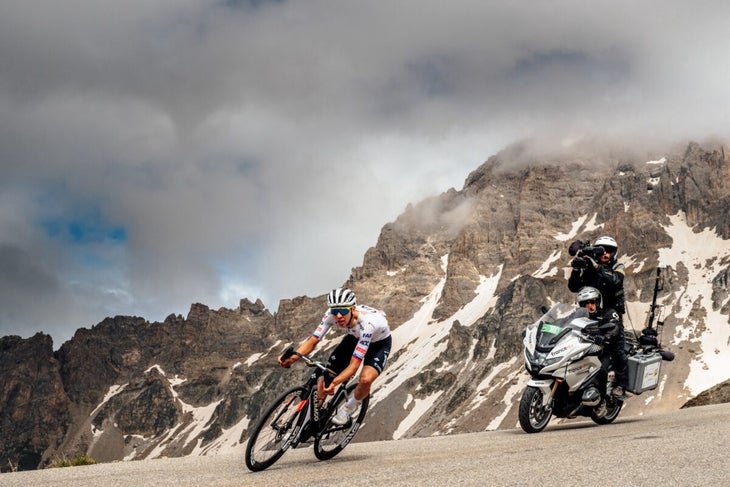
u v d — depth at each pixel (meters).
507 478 7.24
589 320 12.79
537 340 12.62
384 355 10.40
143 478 8.80
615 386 13.08
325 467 9.12
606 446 9.11
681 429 10.27
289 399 9.51
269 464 9.30
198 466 9.74
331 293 10.00
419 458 9.48
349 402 10.18
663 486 6.50
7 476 9.62
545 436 11.41
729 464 7.27
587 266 13.12
